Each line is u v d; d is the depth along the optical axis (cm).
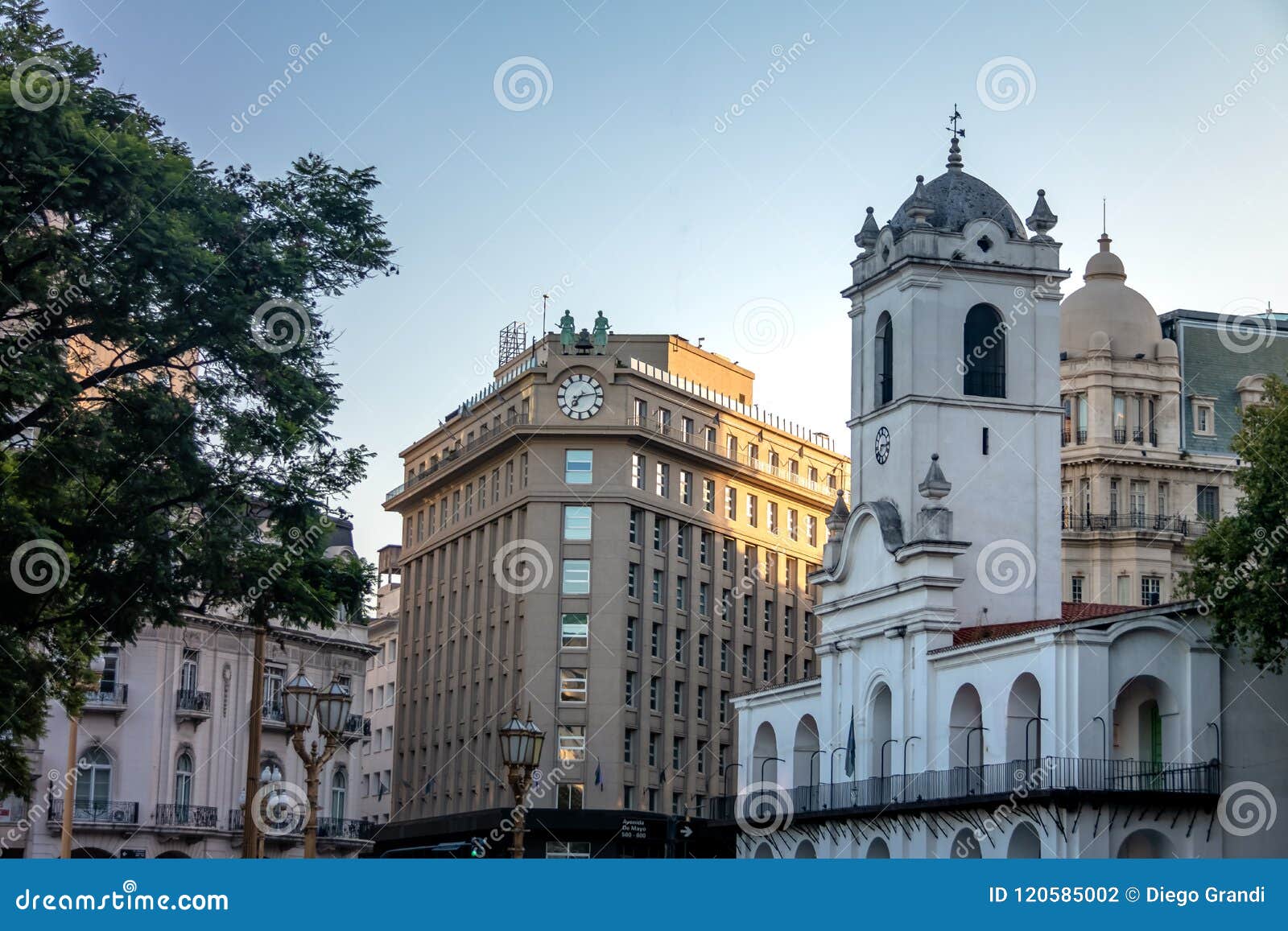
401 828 11850
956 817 6944
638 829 10212
